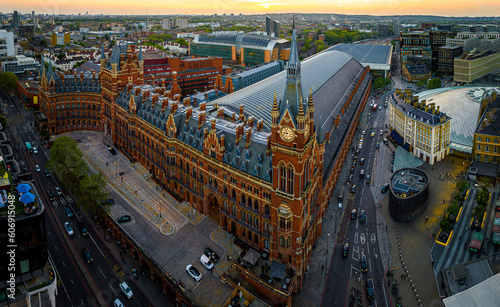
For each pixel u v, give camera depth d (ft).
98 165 530.68
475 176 533.14
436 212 466.29
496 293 304.50
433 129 579.89
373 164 611.88
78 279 356.18
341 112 650.02
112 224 411.75
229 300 320.09
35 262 278.67
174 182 462.60
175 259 360.69
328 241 417.08
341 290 350.02
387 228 441.27
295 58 303.27
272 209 338.13
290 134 308.19
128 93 568.00
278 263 335.26
